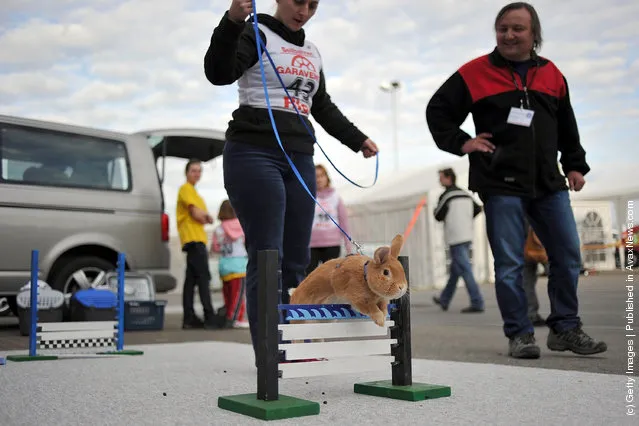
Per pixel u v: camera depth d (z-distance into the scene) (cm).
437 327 643
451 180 873
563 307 398
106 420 227
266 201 315
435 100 410
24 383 314
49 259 646
